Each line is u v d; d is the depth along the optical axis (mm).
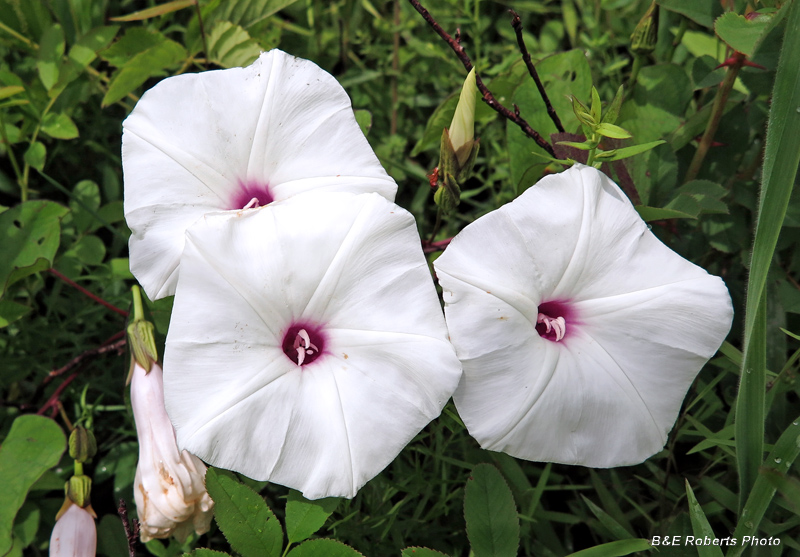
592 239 265
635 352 268
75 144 392
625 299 267
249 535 257
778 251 324
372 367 258
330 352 263
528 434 260
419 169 394
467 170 287
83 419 313
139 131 275
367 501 303
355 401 256
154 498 275
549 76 324
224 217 256
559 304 272
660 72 329
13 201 395
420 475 304
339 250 258
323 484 252
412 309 258
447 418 289
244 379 251
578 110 274
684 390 270
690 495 267
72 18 372
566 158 303
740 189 327
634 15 396
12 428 297
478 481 269
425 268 260
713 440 282
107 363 359
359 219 259
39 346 351
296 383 257
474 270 257
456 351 256
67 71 349
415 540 313
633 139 333
